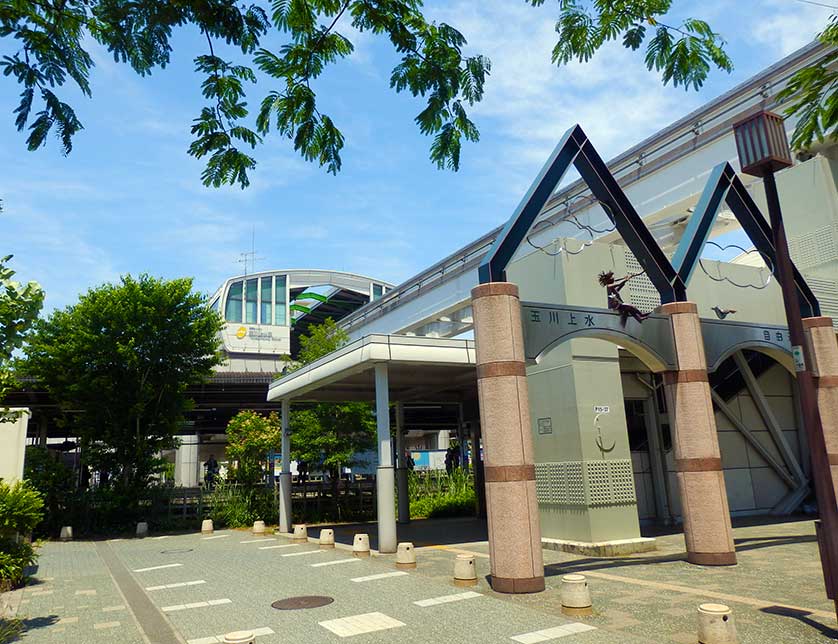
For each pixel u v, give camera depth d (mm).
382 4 5016
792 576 9641
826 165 18438
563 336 10656
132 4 4520
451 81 5328
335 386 19312
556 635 7012
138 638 7699
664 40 5555
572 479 13297
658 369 11859
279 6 5062
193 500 25125
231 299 55312
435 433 62125
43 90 4871
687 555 11211
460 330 35312
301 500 25078
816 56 16703
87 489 23141
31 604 9961
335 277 60156
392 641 7055
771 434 19172
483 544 15031
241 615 8656
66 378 22062
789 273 7684
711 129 19516
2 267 8930
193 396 28969
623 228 12102
